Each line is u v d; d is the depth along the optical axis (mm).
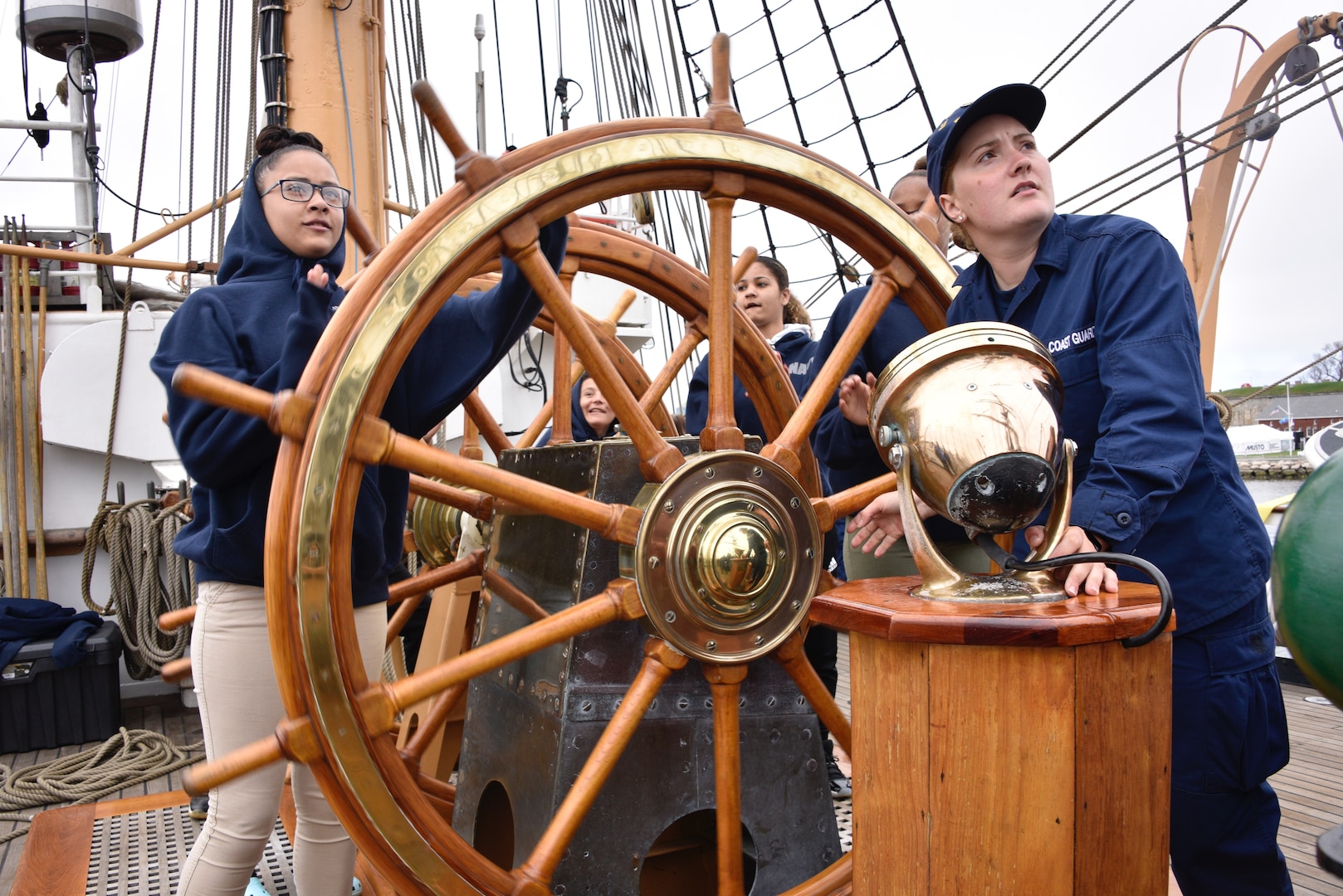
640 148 1620
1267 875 1430
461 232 1469
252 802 1559
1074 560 1178
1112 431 1343
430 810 1494
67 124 5258
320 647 1355
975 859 1058
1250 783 1401
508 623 1966
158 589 3898
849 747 1842
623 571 1605
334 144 3705
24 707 3639
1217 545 1412
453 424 4512
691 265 2189
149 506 4012
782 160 1759
